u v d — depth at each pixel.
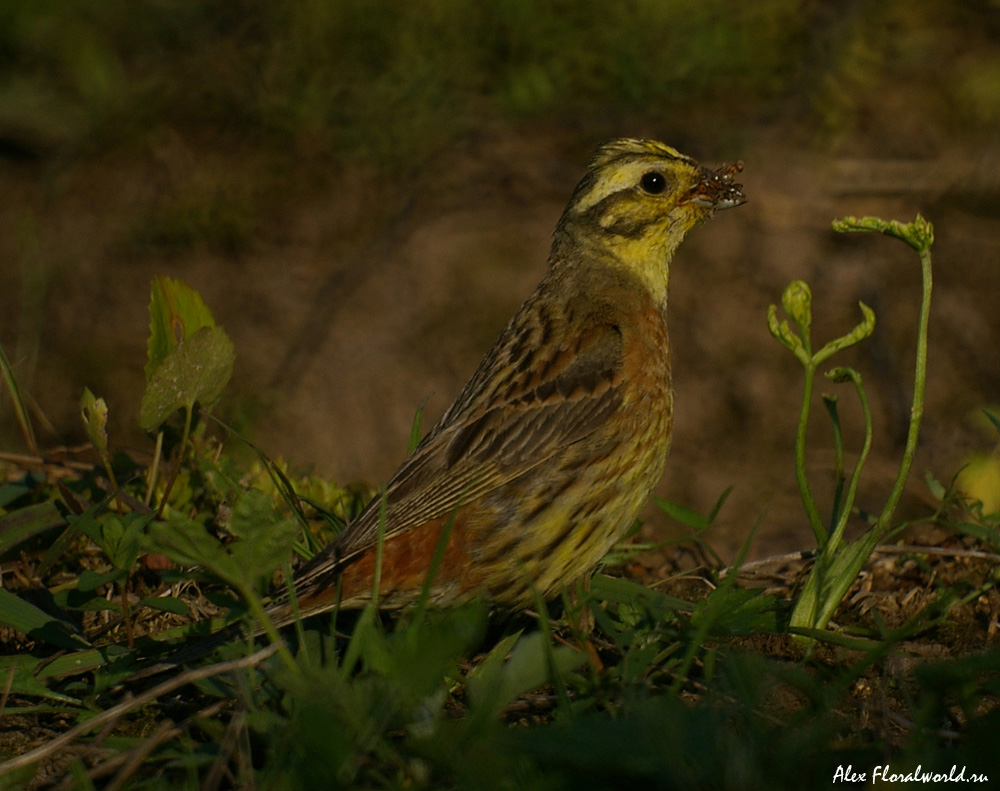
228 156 18.92
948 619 7.92
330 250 17.22
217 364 7.90
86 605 7.14
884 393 14.25
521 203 17.55
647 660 6.36
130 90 19.83
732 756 4.94
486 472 7.44
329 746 5.12
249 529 5.77
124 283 16.94
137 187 18.61
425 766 5.42
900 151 17.66
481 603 5.71
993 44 18.89
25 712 6.67
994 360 14.58
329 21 19.50
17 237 17.83
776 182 17.38
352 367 15.12
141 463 9.64
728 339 15.08
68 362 15.59
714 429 13.89
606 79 19.06
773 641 7.31
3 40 20.36
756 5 19.27
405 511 7.28
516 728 5.53
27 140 19.59
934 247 16.23
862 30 18.84
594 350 7.86
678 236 8.69
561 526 7.54
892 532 8.29
